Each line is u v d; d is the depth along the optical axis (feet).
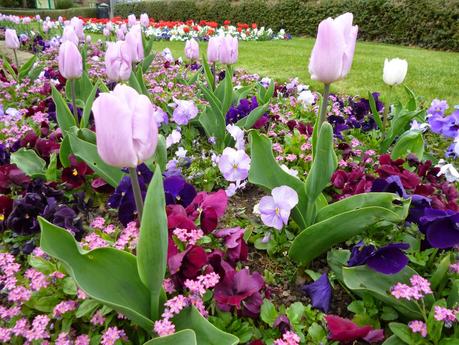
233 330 5.29
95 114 3.89
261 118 11.43
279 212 6.19
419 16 41.86
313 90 20.31
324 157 5.67
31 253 6.39
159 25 49.96
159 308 4.98
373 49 39.27
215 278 5.09
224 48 11.91
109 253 4.63
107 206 8.40
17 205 6.95
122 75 9.53
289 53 36.14
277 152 10.55
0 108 12.37
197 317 4.62
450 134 10.25
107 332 4.75
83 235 7.32
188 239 5.65
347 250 6.25
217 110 10.11
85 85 12.37
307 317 5.58
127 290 4.68
